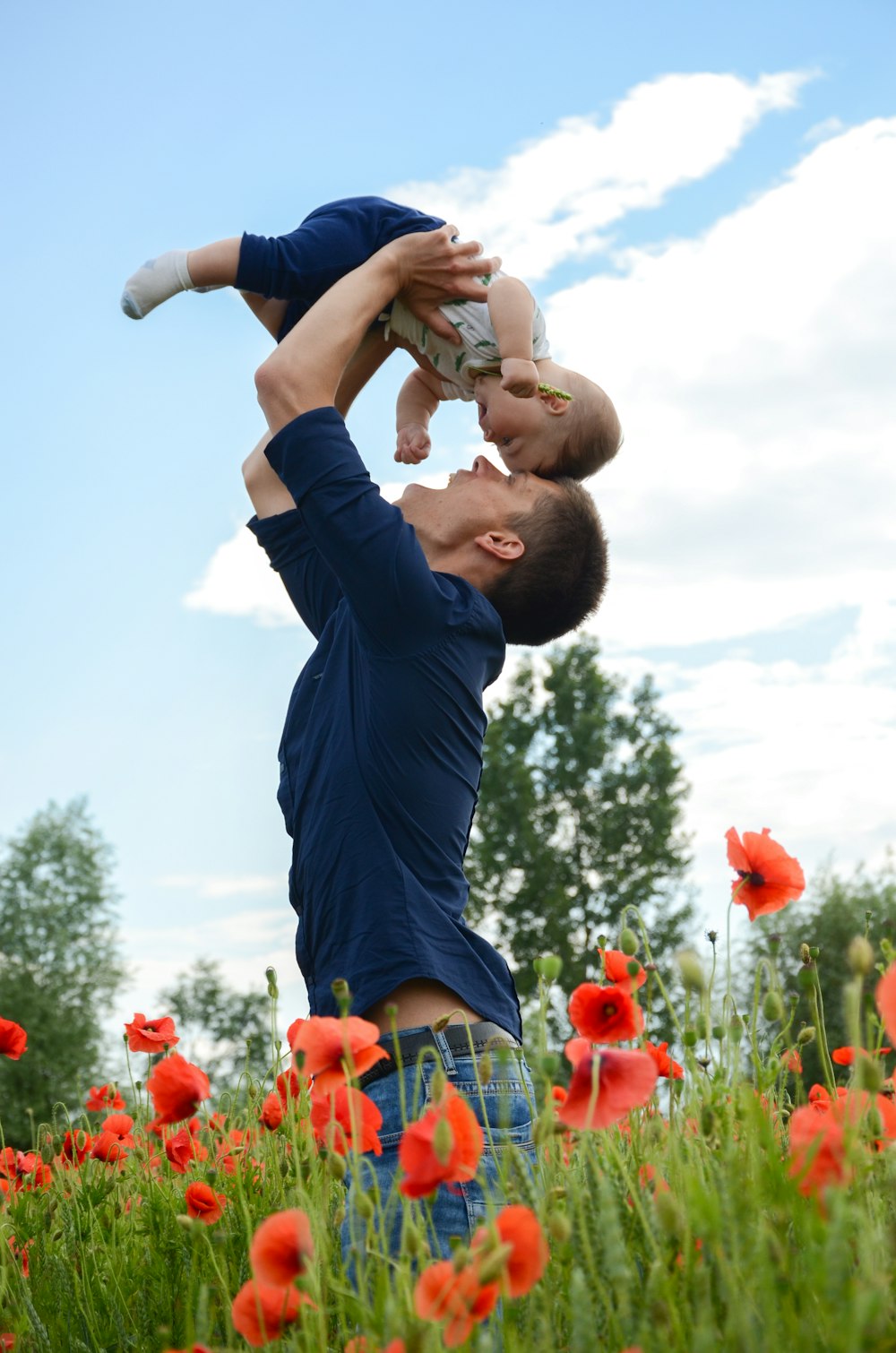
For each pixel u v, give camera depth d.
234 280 3.29
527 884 30.86
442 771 2.27
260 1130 2.68
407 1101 1.99
